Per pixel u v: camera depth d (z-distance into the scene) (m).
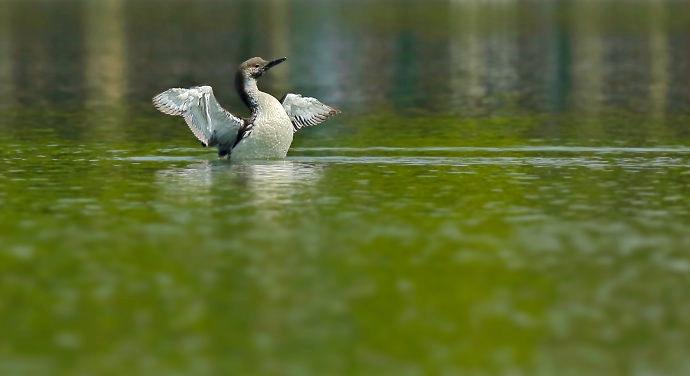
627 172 21.27
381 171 21.38
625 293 13.96
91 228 16.98
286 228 16.95
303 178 20.67
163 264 15.12
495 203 18.56
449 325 12.86
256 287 14.16
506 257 15.41
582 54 54.53
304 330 12.73
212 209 18.16
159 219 17.52
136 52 57.69
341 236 16.48
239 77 22.36
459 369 11.72
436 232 16.72
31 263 15.19
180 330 12.76
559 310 13.35
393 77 44.94
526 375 11.59
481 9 94.31
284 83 42.91
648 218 17.53
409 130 28.75
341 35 69.12
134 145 25.47
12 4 105.06
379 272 14.75
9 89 40.41
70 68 49.16
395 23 79.44
